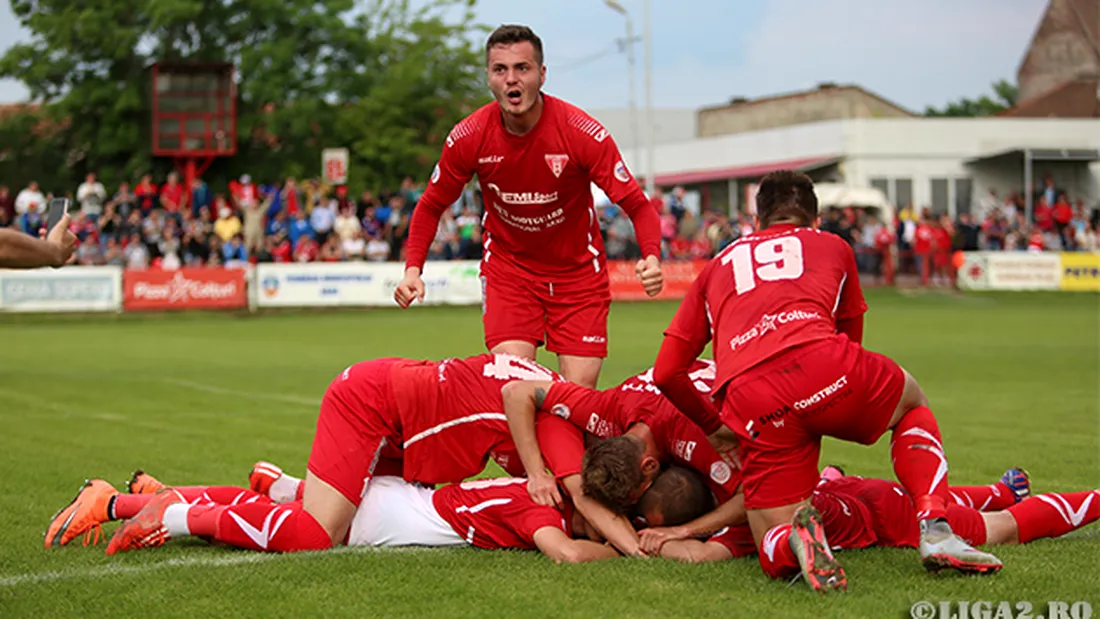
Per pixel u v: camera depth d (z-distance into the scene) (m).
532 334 6.00
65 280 22.44
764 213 4.45
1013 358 13.58
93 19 31.31
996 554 4.26
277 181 32.28
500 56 5.20
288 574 4.04
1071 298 26.08
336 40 33.88
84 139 32.09
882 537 4.43
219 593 3.81
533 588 3.84
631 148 48.53
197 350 15.41
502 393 4.57
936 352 14.36
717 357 4.19
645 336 17.20
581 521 4.53
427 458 4.62
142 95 31.72
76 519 4.62
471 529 4.46
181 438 7.82
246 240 25.00
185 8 31.17
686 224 27.72
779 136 38.34
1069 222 31.14
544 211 5.67
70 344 16.55
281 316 22.69
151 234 24.25
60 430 8.23
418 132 35.25
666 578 3.96
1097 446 7.26
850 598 3.65
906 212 30.00
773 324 4.05
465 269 24.36
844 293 4.34
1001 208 32.22
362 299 23.88
